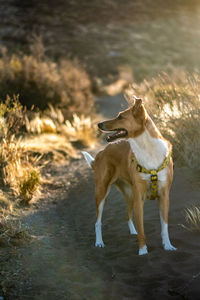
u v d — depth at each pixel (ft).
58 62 78.28
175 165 20.70
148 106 23.47
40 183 21.84
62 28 106.42
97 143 32.12
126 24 120.26
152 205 17.26
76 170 24.57
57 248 13.91
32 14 111.24
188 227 14.14
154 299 9.92
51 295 10.49
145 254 12.54
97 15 121.60
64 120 36.55
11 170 20.71
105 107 51.03
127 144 14.30
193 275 10.75
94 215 17.52
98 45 99.25
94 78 67.21
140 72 76.64
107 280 11.23
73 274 11.73
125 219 16.55
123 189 15.25
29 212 17.74
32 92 35.83
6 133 23.11
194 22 129.08
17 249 13.56
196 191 17.31
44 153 26.78
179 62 93.81
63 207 18.92
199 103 21.54
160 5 137.90
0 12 108.37
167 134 21.83
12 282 11.14
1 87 34.76
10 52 72.74
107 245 14.12
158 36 114.73
